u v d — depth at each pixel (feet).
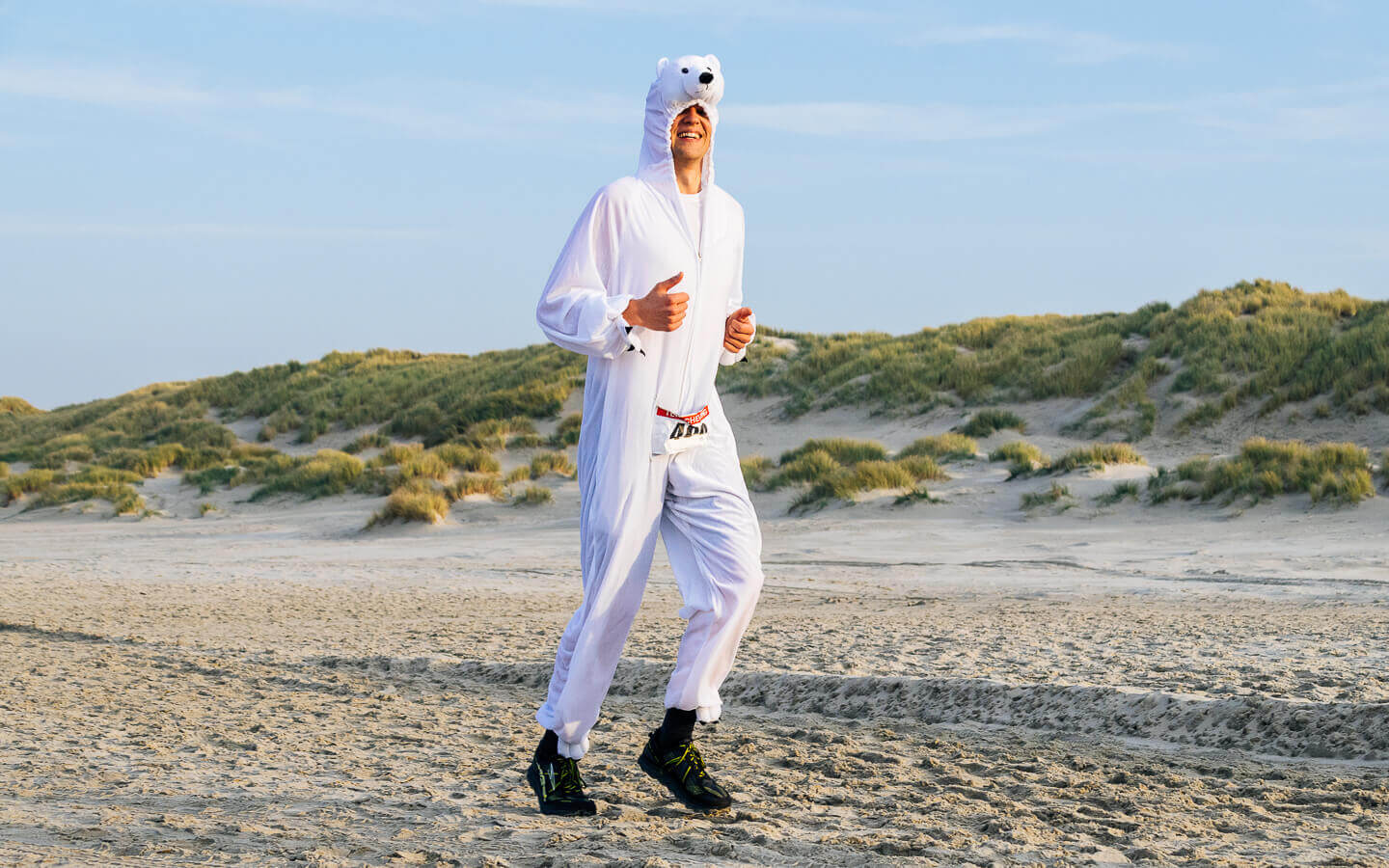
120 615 37.76
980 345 104.94
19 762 16.51
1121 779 14.93
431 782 15.11
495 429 99.86
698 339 12.19
